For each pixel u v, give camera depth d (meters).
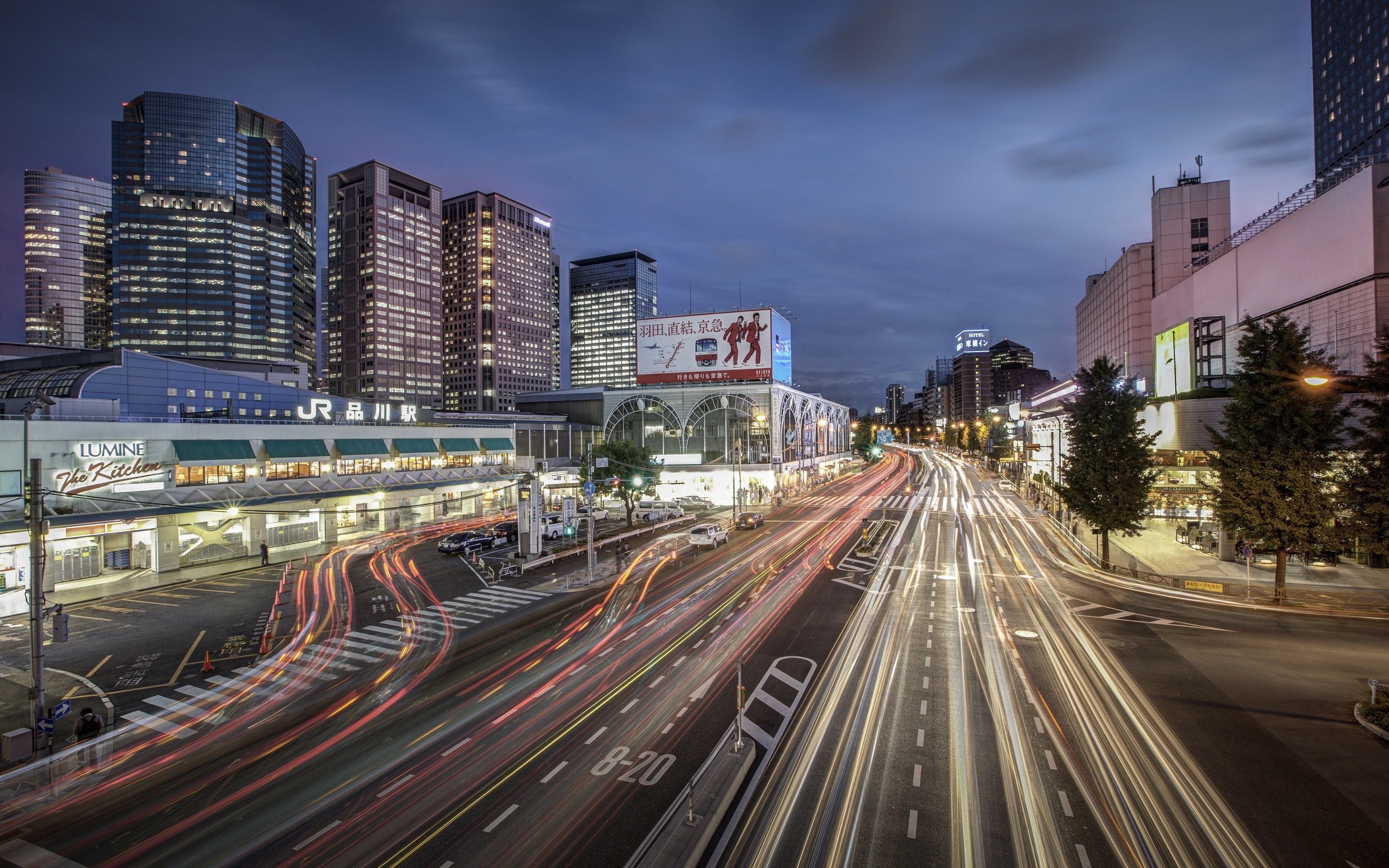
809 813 14.38
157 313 189.00
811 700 20.45
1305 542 29.80
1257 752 16.84
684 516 68.31
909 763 16.48
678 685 21.83
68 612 32.47
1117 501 38.75
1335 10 141.00
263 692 22.19
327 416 64.19
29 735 17.70
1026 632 27.33
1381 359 28.62
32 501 19.03
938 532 55.66
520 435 80.06
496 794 15.30
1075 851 12.94
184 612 32.41
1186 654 24.38
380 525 58.78
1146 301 76.38
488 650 26.03
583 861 12.70
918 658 24.22
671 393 85.19
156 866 13.03
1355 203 41.50
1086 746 17.28
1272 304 50.50
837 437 130.12
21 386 48.50
